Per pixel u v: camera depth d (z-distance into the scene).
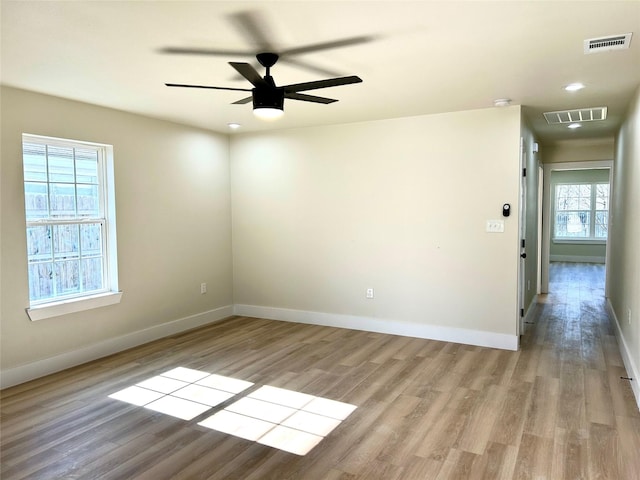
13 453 2.66
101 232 4.49
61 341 4.06
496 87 3.73
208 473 2.44
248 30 2.52
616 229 5.71
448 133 4.73
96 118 4.30
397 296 5.11
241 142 5.95
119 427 2.97
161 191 5.02
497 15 2.33
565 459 2.54
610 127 5.74
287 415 3.12
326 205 5.46
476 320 4.71
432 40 2.68
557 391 3.48
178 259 5.27
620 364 4.09
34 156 3.93
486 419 3.03
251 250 6.01
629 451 2.61
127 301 4.66
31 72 3.26
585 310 6.32
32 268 3.92
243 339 4.98
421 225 4.93
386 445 2.71
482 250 4.65
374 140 5.12
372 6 2.22
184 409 3.23
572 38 2.65
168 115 4.76
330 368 4.05
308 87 2.82
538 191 7.09
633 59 3.02
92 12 2.28
